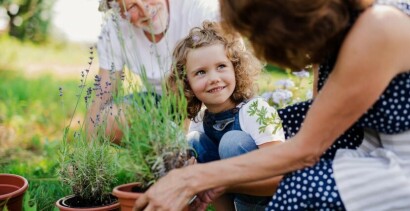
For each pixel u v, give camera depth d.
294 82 3.69
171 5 3.02
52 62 8.90
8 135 4.92
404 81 1.92
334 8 1.80
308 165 2.00
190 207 2.21
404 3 1.92
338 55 1.87
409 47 1.82
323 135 1.93
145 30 3.02
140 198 2.04
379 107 1.96
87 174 2.36
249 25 1.87
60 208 2.28
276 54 1.92
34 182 3.25
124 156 2.24
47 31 10.35
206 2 3.02
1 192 2.48
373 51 1.80
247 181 2.02
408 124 1.96
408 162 1.98
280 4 1.77
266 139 2.46
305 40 1.83
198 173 2.01
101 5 2.65
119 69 3.07
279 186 2.04
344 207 1.96
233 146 2.45
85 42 10.48
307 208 2.01
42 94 6.50
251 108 2.53
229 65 2.54
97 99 2.98
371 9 1.86
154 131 2.10
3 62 8.41
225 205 2.58
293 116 2.40
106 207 2.25
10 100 6.03
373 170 1.96
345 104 1.86
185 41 2.59
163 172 2.11
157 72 3.03
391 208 1.94
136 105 2.15
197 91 2.54
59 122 5.47
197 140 2.66
